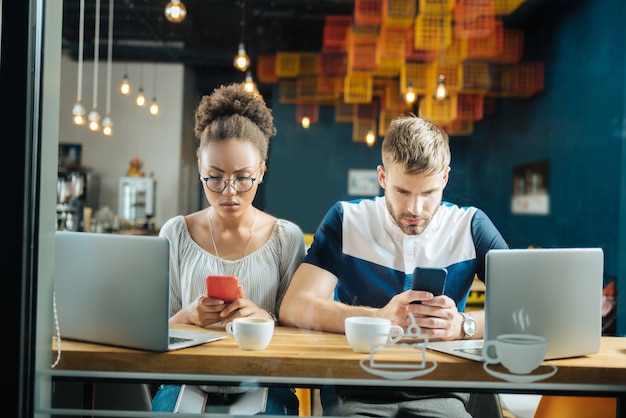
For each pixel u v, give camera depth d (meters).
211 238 1.77
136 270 1.40
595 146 2.31
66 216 2.55
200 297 1.59
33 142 1.28
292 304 1.65
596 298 1.43
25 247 1.26
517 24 2.58
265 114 1.86
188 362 1.39
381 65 2.92
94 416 1.39
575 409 1.44
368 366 1.39
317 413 1.44
